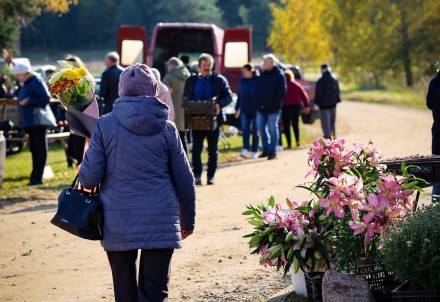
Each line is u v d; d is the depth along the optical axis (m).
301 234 7.82
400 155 22.47
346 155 7.94
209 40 32.50
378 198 7.50
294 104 27.17
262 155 23.92
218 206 15.13
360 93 75.31
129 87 6.93
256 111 23.31
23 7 42.56
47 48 136.38
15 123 29.45
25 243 12.66
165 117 6.92
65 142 24.50
